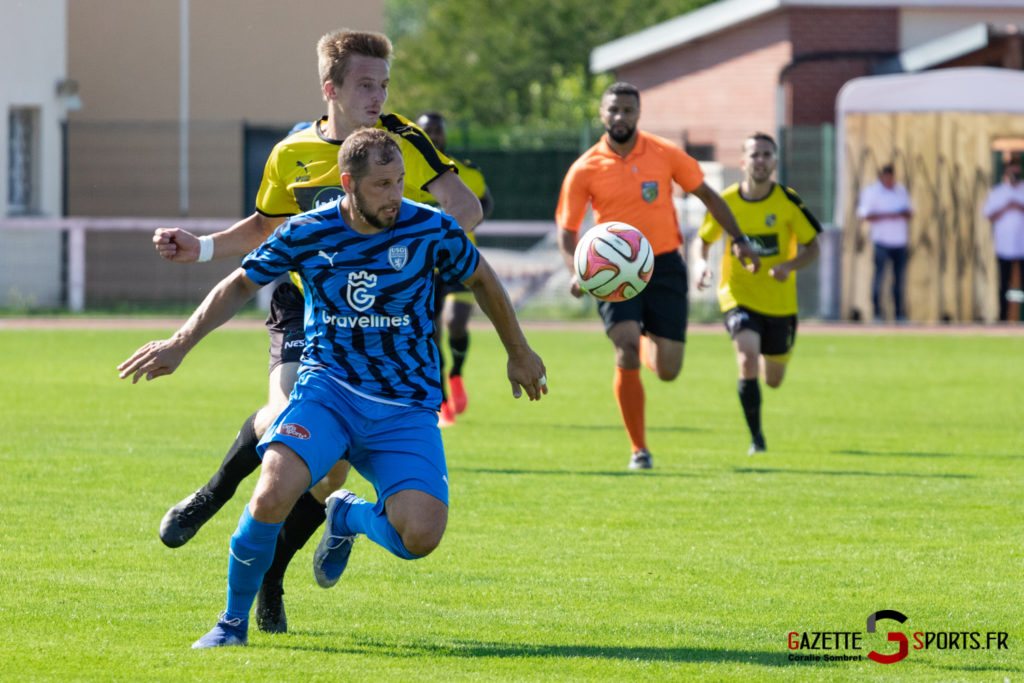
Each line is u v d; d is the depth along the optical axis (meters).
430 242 14.35
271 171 16.78
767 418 36.47
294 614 16.33
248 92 78.81
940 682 13.68
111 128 77.56
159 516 21.83
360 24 80.12
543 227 69.62
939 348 57.16
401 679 13.45
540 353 54.41
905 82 66.75
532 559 19.39
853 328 65.94
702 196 28.38
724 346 58.09
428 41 155.38
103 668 13.68
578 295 28.33
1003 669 14.18
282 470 13.96
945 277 67.12
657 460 28.94
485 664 14.10
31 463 26.66
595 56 90.25
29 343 54.81
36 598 16.62
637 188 27.89
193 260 16.45
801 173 70.31
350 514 14.91
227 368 47.31
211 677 13.38
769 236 30.58
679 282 28.22
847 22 80.50
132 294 74.94
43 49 71.75
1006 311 67.44
